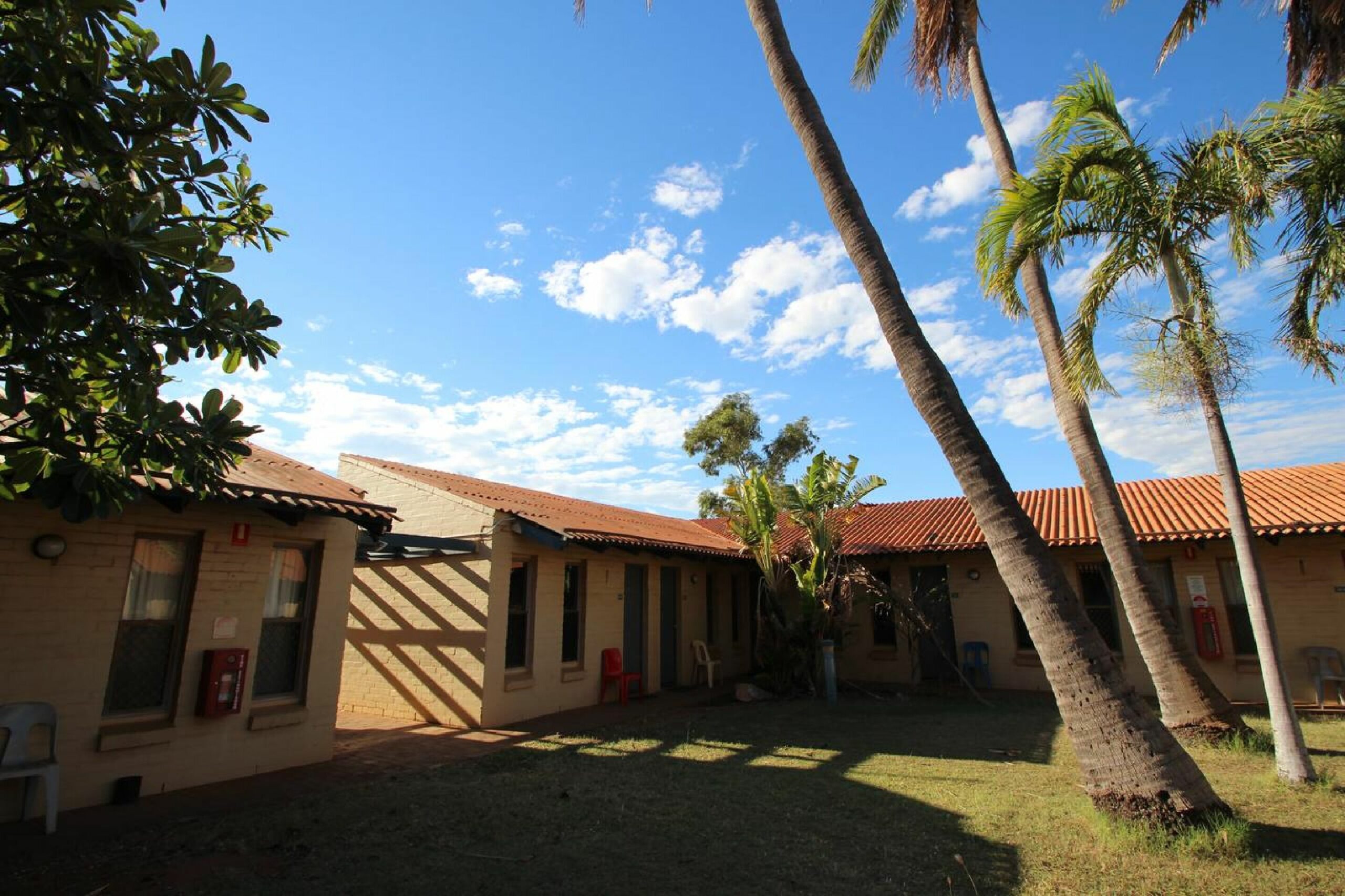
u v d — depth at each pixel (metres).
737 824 5.71
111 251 3.35
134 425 3.87
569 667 12.19
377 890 4.40
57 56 3.46
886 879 4.55
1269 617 6.77
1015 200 6.79
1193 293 6.99
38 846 5.12
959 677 13.34
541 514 11.97
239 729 7.25
